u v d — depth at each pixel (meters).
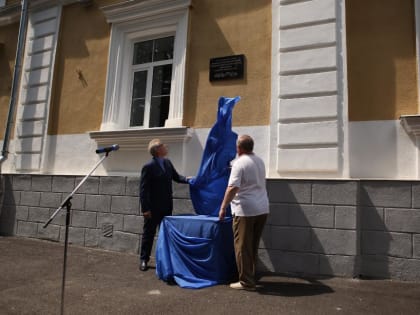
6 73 7.83
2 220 6.77
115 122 6.17
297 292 3.65
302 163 4.58
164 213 4.61
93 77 6.51
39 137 6.79
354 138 4.53
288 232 4.41
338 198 4.25
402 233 4.05
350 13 4.77
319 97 4.62
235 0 5.42
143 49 6.42
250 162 3.71
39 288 3.80
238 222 3.70
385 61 4.54
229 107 4.51
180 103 5.55
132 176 5.59
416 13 4.43
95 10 6.70
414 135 4.27
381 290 3.71
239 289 3.72
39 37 7.18
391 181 4.15
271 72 4.96
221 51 5.41
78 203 5.96
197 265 3.97
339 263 4.17
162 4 5.89
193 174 5.31
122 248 5.47
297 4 4.91
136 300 3.43
